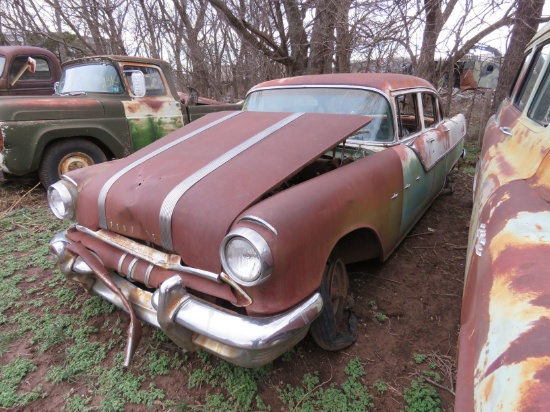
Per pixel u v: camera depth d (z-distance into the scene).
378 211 2.46
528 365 0.87
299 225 1.71
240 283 1.62
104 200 2.20
